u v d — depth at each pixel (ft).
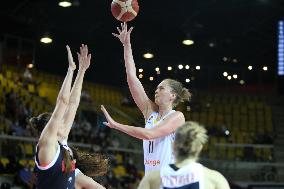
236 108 120.37
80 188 23.35
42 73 108.37
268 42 112.78
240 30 105.91
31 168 63.16
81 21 100.12
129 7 24.45
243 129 114.01
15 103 79.10
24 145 70.28
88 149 76.84
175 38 108.78
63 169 19.75
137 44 110.11
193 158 15.43
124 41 24.45
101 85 114.52
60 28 103.45
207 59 126.31
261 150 98.63
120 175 75.46
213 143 98.58
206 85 129.49
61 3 74.54
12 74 96.78
